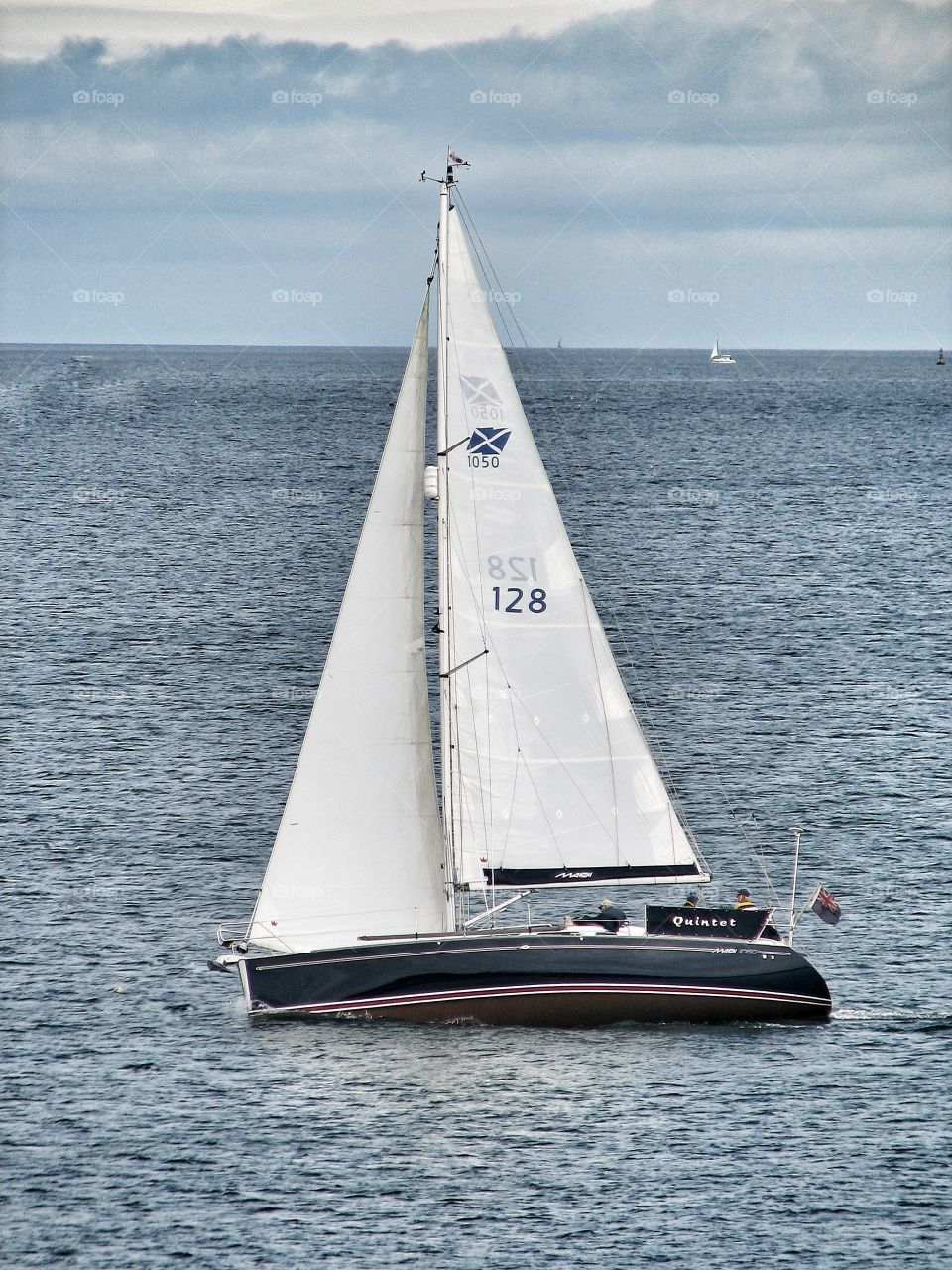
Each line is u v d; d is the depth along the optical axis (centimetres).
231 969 17500
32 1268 12088
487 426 16375
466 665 16438
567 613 16650
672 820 16900
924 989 17175
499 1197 13100
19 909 19162
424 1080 14975
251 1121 14200
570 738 16662
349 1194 13138
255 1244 12444
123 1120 14200
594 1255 12331
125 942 18275
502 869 16525
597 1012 16238
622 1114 14338
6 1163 13462
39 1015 16312
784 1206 12975
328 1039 15875
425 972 16200
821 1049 15725
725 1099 14625
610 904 16850
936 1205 12988
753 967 16362
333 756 16400
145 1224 12688
